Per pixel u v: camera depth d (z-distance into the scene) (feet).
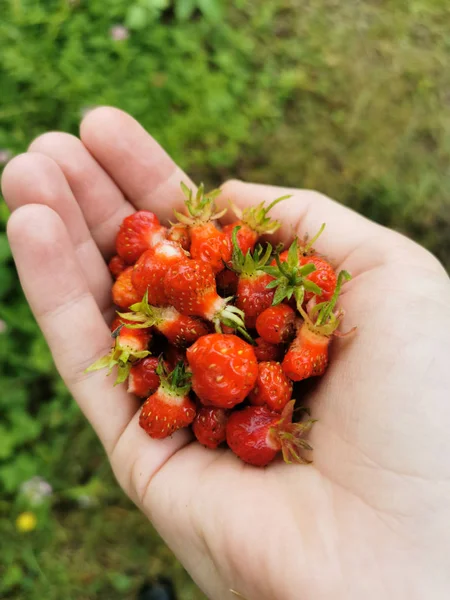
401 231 0.65
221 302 0.35
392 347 0.30
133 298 0.39
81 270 0.39
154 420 0.33
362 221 0.39
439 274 0.34
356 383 0.31
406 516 0.27
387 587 0.26
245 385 0.32
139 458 0.34
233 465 0.33
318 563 0.26
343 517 0.28
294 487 0.30
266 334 0.35
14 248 0.36
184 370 0.34
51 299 0.37
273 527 0.28
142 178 0.44
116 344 0.35
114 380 0.37
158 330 0.36
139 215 0.40
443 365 0.29
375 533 0.27
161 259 0.35
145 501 0.34
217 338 0.32
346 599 0.26
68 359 0.37
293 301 0.36
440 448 0.27
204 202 0.38
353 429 0.30
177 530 0.32
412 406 0.28
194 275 0.34
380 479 0.28
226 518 0.29
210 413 0.34
